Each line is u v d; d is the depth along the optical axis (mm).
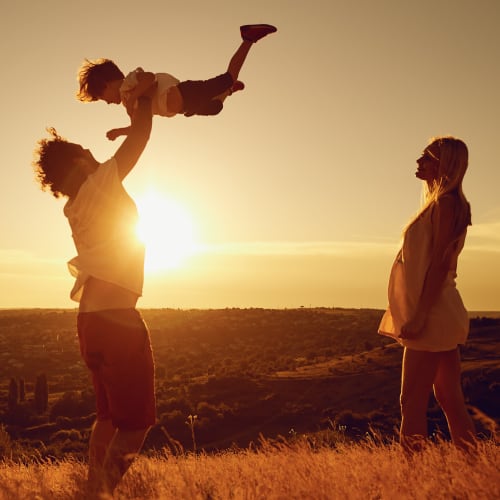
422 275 4406
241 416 84625
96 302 3584
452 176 4457
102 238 3613
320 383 98062
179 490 3213
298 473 3469
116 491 3217
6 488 3256
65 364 179875
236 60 3764
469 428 4465
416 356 4453
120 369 3564
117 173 3619
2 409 97125
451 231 4367
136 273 3637
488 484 3020
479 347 103375
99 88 3820
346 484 3246
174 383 105812
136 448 3580
